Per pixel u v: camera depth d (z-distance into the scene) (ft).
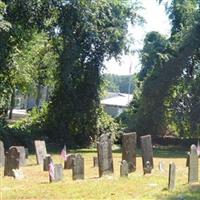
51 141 120.16
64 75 115.65
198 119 132.98
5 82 112.78
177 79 132.77
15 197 45.21
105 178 58.54
